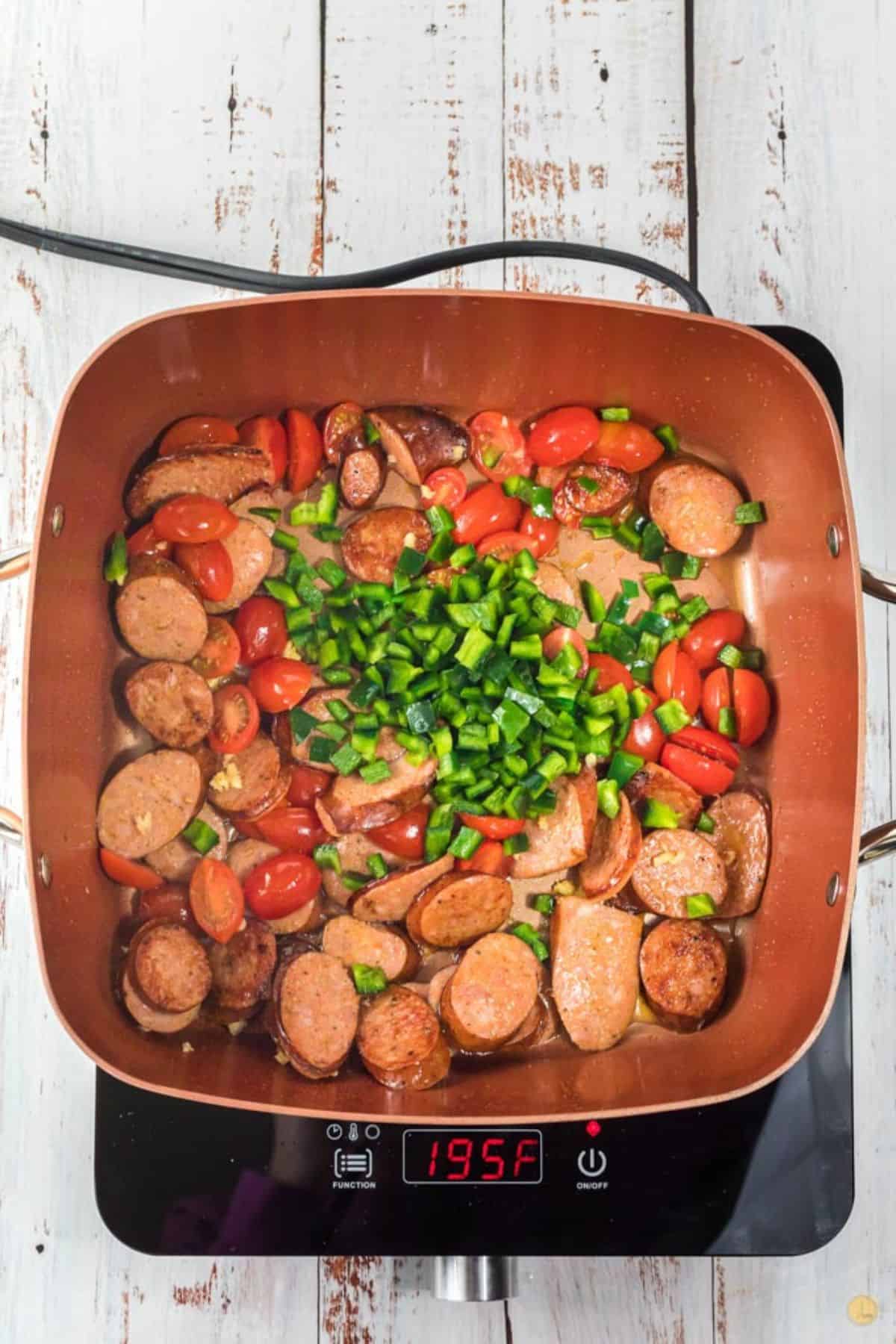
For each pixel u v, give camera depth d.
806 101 0.81
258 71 0.81
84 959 0.68
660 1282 0.76
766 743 0.73
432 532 0.73
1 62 0.80
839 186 0.81
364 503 0.73
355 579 0.74
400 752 0.73
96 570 0.70
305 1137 0.71
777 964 0.70
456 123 0.81
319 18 0.81
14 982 0.76
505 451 0.74
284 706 0.73
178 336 0.67
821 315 0.80
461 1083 0.70
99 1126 0.71
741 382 0.70
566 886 0.73
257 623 0.72
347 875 0.73
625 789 0.73
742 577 0.74
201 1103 0.72
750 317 0.80
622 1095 0.67
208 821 0.72
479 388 0.72
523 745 0.72
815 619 0.69
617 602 0.74
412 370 0.71
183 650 0.72
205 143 0.80
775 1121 0.72
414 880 0.72
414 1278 0.76
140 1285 0.76
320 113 0.80
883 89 0.81
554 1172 0.71
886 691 0.79
